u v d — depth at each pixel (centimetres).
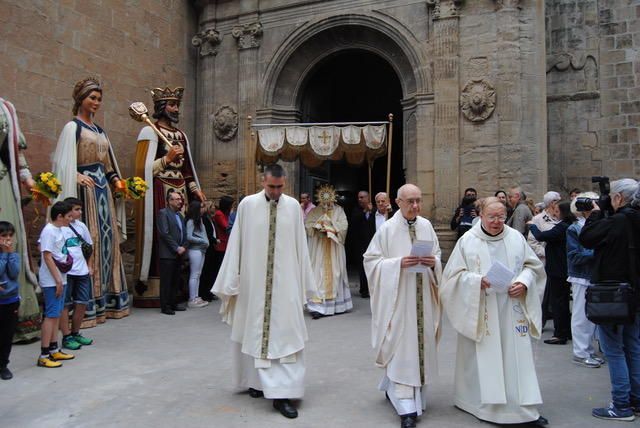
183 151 1010
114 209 858
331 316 873
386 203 910
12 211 691
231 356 618
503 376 410
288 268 466
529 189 1075
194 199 1041
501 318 422
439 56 1126
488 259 428
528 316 415
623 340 439
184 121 1349
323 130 923
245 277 471
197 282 973
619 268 416
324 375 545
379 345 437
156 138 983
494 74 1090
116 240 857
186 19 1362
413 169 1182
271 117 1295
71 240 650
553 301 679
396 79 1680
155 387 507
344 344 677
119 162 1165
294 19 1278
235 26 1328
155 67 1263
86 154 805
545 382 520
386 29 1183
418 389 429
